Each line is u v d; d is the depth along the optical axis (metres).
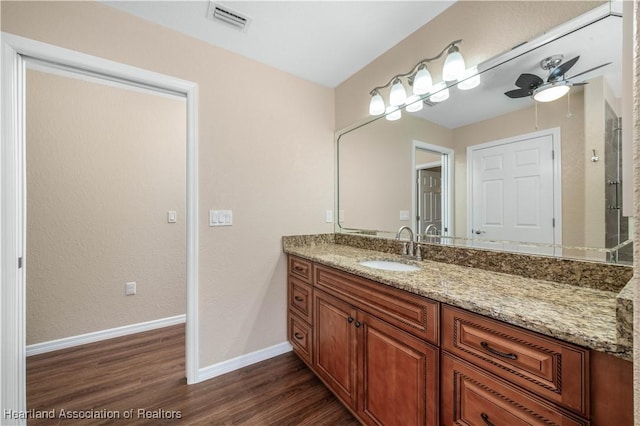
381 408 1.24
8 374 1.27
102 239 2.34
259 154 2.03
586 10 1.05
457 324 0.94
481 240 1.41
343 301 1.50
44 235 2.11
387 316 1.22
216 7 1.51
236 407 1.54
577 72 1.08
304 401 1.59
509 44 1.27
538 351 0.75
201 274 1.79
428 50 1.63
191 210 1.76
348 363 1.45
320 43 1.83
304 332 1.90
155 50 1.63
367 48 1.88
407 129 1.79
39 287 2.09
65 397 1.61
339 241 2.37
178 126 2.71
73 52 1.40
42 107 2.09
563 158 1.12
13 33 1.28
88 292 2.28
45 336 2.11
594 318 0.75
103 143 2.34
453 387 0.95
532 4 1.19
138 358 2.05
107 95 2.35
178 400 1.59
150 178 2.56
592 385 0.65
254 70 2.01
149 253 2.55
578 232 1.08
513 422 0.79
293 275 2.07
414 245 1.72
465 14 1.44
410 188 1.78
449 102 1.53
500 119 1.31
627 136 0.56
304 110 2.27
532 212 1.21
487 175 1.38
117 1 1.46
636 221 0.35
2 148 1.25
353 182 2.25
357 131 2.21
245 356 1.97
